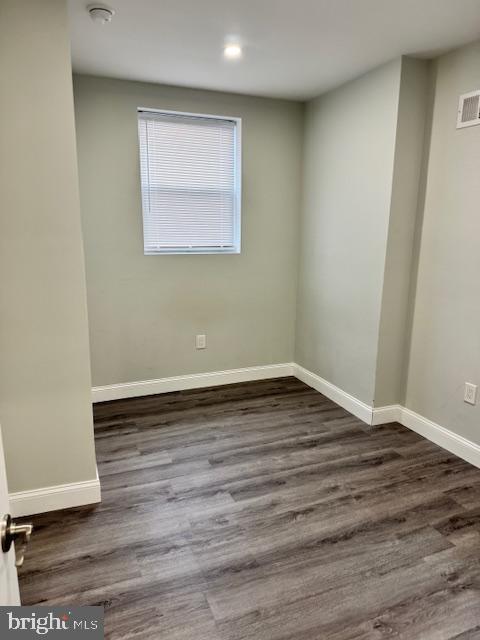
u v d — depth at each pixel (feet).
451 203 8.81
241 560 6.23
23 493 7.03
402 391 10.53
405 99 8.97
